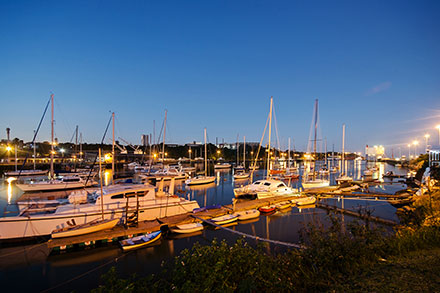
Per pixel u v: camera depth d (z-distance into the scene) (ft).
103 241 46.52
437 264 17.97
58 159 281.95
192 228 52.47
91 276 36.73
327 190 95.20
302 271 17.24
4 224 45.37
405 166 291.38
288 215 68.08
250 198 93.61
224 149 494.18
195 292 14.14
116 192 53.67
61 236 44.62
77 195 58.39
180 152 458.91
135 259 41.55
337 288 15.78
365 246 21.11
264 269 16.42
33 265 39.58
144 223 52.95
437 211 36.40
